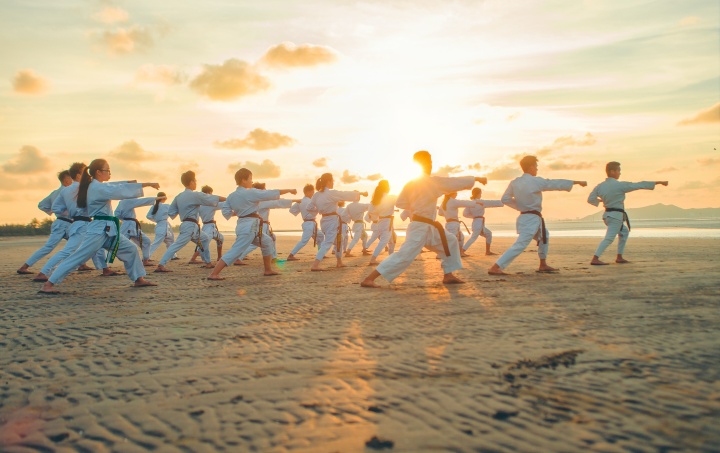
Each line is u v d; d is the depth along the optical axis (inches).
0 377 136.9
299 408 106.6
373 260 486.9
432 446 87.0
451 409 102.3
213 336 176.6
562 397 105.8
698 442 84.0
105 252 416.8
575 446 84.6
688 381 111.7
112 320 211.8
